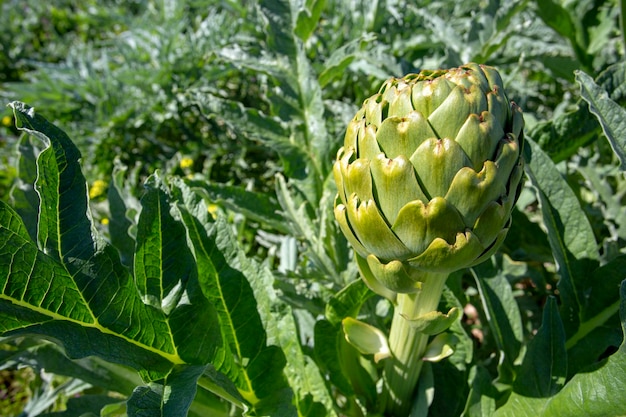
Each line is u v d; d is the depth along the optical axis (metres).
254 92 1.12
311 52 0.96
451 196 0.28
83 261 0.35
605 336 0.46
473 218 0.29
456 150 0.28
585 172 0.67
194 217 0.44
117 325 0.36
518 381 0.41
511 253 0.64
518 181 0.31
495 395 0.46
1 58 1.68
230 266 0.44
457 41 0.70
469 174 0.28
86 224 0.35
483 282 0.48
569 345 0.47
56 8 1.97
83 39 1.75
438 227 0.29
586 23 0.77
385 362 0.44
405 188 0.29
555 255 0.46
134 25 1.33
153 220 0.39
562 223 0.47
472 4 1.06
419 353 0.42
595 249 0.47
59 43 1.71
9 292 0.32
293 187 0.60
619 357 0.33
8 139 1.27
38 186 0.34
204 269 0.44
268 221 0.60
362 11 0.99
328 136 0.58
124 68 1.20
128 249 0.57
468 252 0.30
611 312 0.46
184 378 0.36
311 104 0.58
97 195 1.04
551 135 0.56
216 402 0.49
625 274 0.45
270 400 0.43
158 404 0.33
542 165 0.48
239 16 1.14
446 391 0.49
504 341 0.47
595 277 0.47
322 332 0.46
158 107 1.11
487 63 0.85
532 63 0.94
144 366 0.37
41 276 0.33
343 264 0.53
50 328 0.33
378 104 0.31
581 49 0.77
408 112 0.29
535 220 0.81
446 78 0.29
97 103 1.17
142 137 1.14
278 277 0.53
